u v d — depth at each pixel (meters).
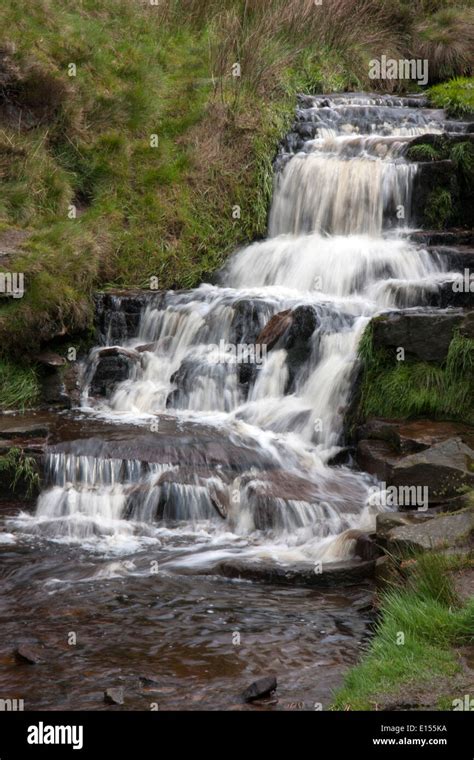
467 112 13.43
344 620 6.20
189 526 7.87
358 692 5.01
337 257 10.74
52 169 11.56
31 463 8.36
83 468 8.30
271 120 12.69
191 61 13.56
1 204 11.03
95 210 11.62
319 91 14.48
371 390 8.84
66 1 13.46
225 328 10.00
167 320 10.48
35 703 5.11
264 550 7.39
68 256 10.55
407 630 5.54
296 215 12.03
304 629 6.05
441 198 11.40
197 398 9.72
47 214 11.27
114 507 8.02
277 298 10.20
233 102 12.80
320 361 9.42
